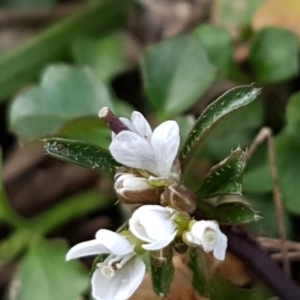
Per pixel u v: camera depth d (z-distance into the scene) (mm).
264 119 76
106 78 88
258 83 75
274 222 68
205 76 74
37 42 93
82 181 87
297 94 69
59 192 88
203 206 47
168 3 93
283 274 52
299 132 68
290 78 76
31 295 73
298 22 78
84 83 78
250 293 54
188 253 50
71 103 78
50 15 98
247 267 54
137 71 92
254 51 76
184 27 91
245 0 81
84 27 94
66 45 94
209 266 55
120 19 96
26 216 87
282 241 62
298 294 51
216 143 72
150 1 95
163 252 45
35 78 93
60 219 81
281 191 66
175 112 74
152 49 76
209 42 77
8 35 98
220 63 76
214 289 54
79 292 72
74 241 84
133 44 93
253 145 65
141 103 90
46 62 93
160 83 75
